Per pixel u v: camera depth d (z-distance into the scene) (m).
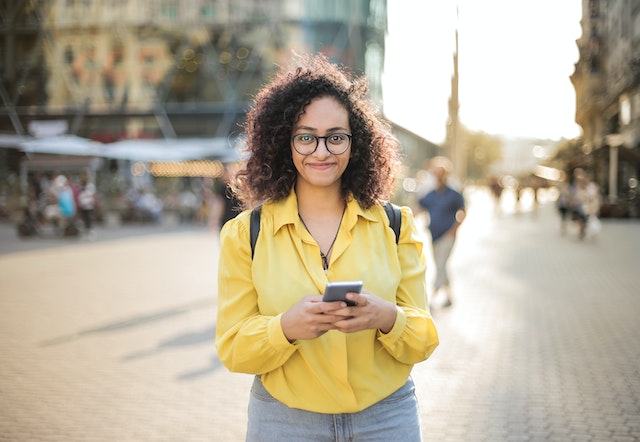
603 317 7.89
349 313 1.79
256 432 2.06
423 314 2.05
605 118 29.17
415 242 2.15
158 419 4.64
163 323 7.69
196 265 13.29
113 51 41.62
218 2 40.50
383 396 2.02
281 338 1.86
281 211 2.05
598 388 5.22
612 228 22.41
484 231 22.66
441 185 8.65
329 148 2.03
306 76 2.09
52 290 10.12
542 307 8.58
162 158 30.50
